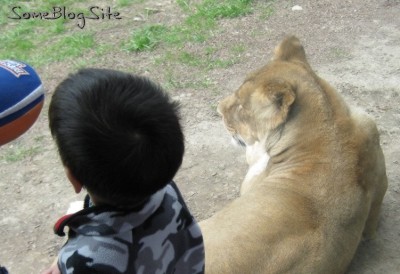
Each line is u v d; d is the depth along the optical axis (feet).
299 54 11.50
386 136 15.12
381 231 12.40
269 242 9.16
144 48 19.43
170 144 5.37
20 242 12.73
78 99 5.16
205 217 13.07
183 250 6.28
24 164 14.96
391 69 17.84
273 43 19.44
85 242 5.40
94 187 5.29
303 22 20.61
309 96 10.35
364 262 11.71
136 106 5.16
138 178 5.23
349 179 9.91
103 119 5.08
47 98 17.22
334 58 18.56
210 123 15.98
